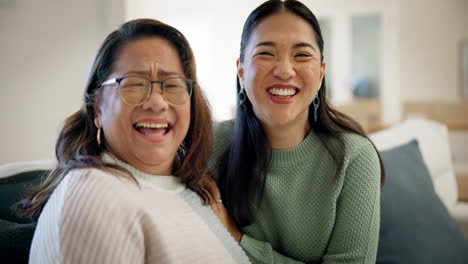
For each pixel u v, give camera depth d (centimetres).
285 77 107
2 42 290
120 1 317
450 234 154
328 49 587
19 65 296
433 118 304
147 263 88
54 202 82
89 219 79
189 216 102
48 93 305
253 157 124
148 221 89
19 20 293
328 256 117
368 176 116
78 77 311
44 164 131
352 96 582
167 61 98
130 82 92
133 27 97
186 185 112
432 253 145
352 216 115
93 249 77
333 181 116
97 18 313
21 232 92
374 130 281
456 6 546
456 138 295
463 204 211
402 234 146
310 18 113
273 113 112
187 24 620
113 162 95
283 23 110
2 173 117
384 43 572
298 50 110
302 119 117
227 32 609
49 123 307
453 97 557
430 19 557
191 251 95
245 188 122
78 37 309
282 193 121
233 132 127
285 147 122
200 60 622
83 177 85
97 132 99
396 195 154
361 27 578
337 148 118
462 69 549
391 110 576
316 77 113
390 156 170
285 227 122
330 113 128
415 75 568
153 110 93
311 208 120
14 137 300
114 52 95
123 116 93
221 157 130
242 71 122
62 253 75
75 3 306
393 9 566
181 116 99
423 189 164
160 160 98
